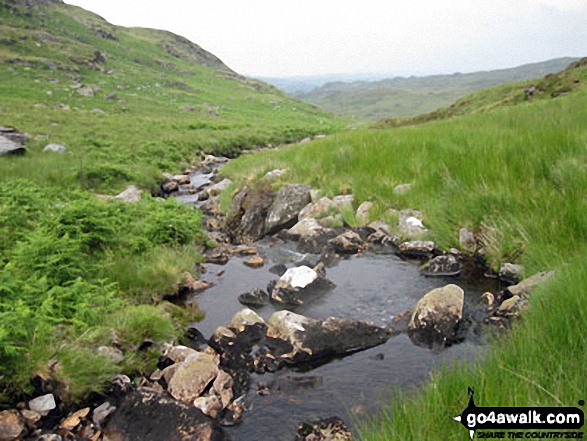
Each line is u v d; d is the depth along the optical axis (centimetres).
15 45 8400
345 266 841
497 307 602
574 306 404
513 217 786
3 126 2517
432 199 1009
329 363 517
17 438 384
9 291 547
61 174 1681
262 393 465
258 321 600
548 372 338
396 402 388
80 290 615
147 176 1905
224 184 1728
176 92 9244
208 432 396
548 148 955
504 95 5812
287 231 1103
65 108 5250
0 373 421
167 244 944
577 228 664
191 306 709
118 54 11719
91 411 431
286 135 5241
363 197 1138
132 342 538
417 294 689
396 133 1609
